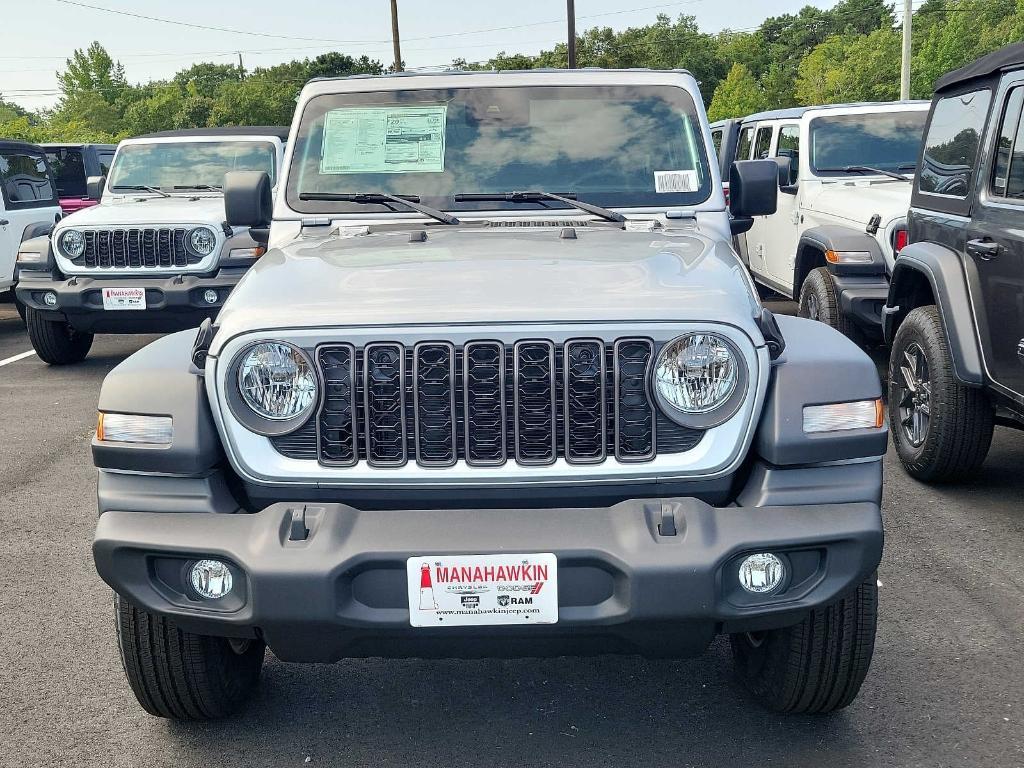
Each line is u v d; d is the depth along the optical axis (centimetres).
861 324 752
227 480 292
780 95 12019
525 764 313
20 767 315
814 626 306
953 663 370
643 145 420
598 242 354
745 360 277
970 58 7956
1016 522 509
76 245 898
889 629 398
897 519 516
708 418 278
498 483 278
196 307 887
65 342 955
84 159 1611
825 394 281
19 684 367
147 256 895
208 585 276
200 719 337
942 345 538
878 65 8050
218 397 282
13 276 1151
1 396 852
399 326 275
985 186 505
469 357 276
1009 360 475
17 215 1165
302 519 270
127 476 288
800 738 323
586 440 279
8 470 641
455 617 265
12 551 501
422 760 316
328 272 317
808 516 273
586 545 263
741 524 269
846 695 318
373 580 268
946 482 564
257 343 278
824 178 892
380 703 352
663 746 321
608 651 279
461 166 417
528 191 410
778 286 978
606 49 8519
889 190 813
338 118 425
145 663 314
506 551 262
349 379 277
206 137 1087
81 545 508
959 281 516
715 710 342
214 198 1000
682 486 281
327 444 281
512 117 423
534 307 276
